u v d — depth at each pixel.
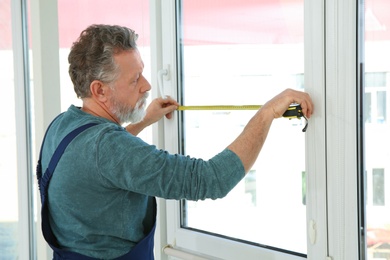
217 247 1.90
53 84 2.42
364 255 1.50
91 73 1.43
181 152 2.04
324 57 1.52
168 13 2.00
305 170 1.60
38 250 2.49
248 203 1.83
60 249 1.49
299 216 1.68
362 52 1.46
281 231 1.73
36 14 2.35
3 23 2.84
